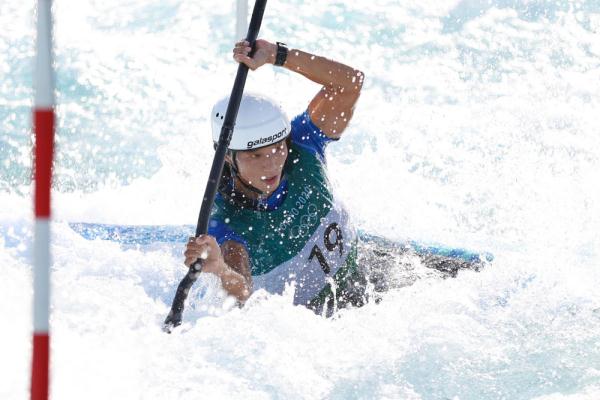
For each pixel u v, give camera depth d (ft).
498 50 90.02
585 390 32.30
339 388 32.53
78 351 32.71
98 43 86.89
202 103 78.43
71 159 67.56
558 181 65.46
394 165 66.33
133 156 68.85
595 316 39.52
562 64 87.81
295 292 42.27
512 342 36.63
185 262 37.11
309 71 42.45
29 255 42.24
